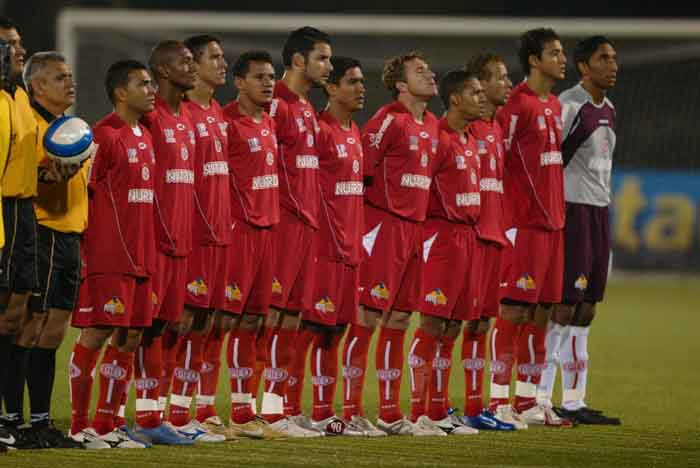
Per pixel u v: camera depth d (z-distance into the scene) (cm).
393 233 3253
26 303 2795
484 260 3403
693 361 5212
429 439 3172
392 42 8281
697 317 7156
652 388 4384
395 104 3294
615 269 9919
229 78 8462
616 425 3538
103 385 2912
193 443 2972
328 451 2906
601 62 3600
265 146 3125
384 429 3278
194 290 3045
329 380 3234
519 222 3488
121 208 2880
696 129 9944
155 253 2934
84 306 2888
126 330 2902
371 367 4769
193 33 8369
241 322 3147
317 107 8794
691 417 3722
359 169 3241
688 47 8619
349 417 3259
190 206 3008
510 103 3512
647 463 2870
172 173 2970
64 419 3344
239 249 3103
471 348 3434
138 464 2644
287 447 2953
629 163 10050
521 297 3469
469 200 3309
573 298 3591
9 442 2770
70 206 2834
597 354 5388
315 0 11419
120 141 2878
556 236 3522
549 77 3525
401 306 3291
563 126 3591
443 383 3359
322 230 3212
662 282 9631
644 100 10031
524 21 8088
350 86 3244
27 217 2753
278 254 3173
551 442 3180
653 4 11581
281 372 3191
